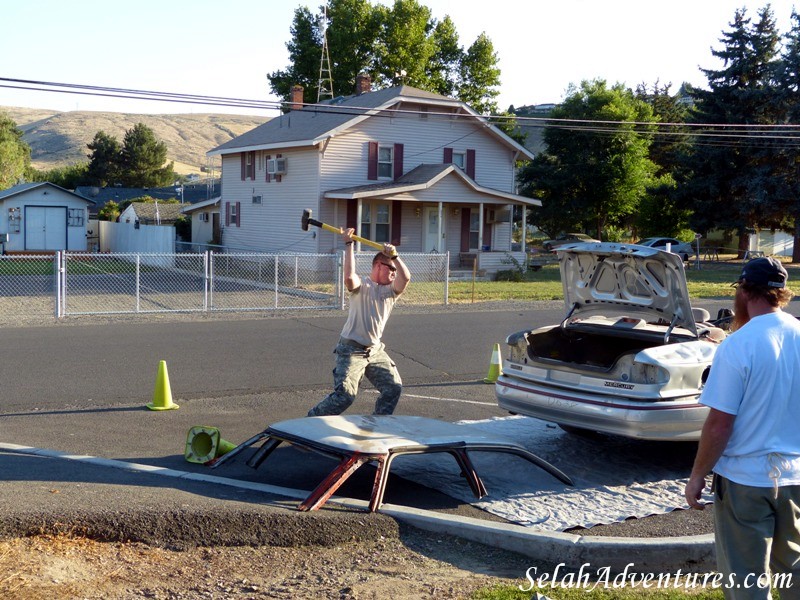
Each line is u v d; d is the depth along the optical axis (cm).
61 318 1719
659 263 713
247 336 1509
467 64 5209
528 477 700
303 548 522
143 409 932
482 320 1806
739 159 4422
